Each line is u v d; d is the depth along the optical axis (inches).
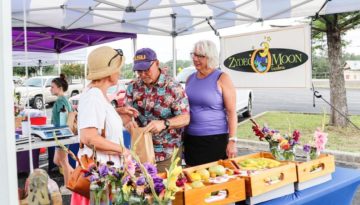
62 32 204.5
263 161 91.0
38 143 153.8
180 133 109.7
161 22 216.2
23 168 200.7
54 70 1127.0
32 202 50.5
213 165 85.2
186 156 118.0
